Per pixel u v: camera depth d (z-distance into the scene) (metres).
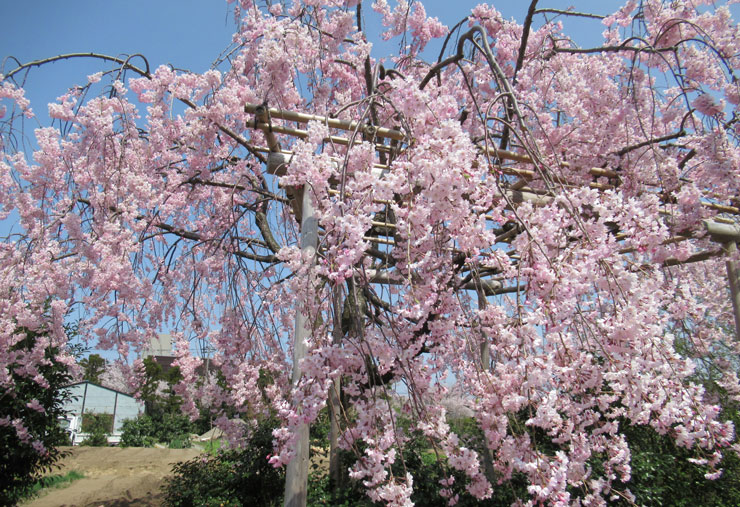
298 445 2.07
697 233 3.10
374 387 1.91
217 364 4.52
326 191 2.23
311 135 2.05
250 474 4.27
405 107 1.98
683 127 3.07
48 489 7.40
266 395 4.31
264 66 2.75
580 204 2.00
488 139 2.17
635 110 3.28
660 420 1.88
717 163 2.59
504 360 1.95
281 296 4.11
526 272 1.83
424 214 1.81
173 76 3.35
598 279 1.86
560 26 4.16
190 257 4.66
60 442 5.34
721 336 4.49
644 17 3.31
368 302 2.23
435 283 2.07
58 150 3.54
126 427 13.06
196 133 3.07
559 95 3.41
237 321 3.91
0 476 4.75
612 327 1.80
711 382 4.14
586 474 1.86
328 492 3.93
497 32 4.17
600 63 3.50
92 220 3.57
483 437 3.55
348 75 4.25
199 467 5.05
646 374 1.81
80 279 3.56
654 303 1.82
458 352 2.48
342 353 1.79
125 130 3.49
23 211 3.67
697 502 4.08
